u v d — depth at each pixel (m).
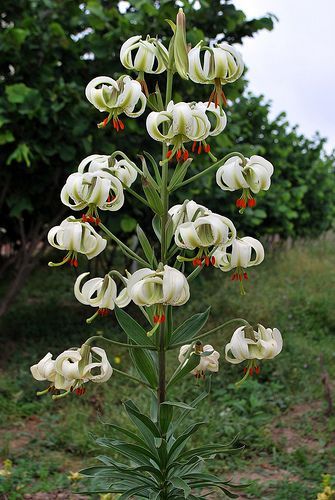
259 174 0.71
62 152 1.94
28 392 1.87
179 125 0.68
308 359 2.23
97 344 2.25
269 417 1.76
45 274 3.88
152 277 0.66
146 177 0.77
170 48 0.74
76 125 1.92
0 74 2.03
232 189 0.74
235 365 2.04
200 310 2.68
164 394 0.79
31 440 1.58
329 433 1.71
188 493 0.74
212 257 0.72
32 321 2.59
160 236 0.81
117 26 2.11
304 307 2.97
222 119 0.72
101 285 0.75
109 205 0.75
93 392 1.84
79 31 2.21
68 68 2.10
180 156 0.69
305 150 4.95
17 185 2.05
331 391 2.00
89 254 0.75
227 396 1.85
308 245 5.63
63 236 0.73
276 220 3.62
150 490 0.83
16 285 2.31
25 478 1.37
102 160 0.78
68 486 1.35
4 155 1.95
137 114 0.75
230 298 2.92
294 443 1.66
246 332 0.76
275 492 1.36
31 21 1.99
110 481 1.04
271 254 4.71
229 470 1.49
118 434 1.56
